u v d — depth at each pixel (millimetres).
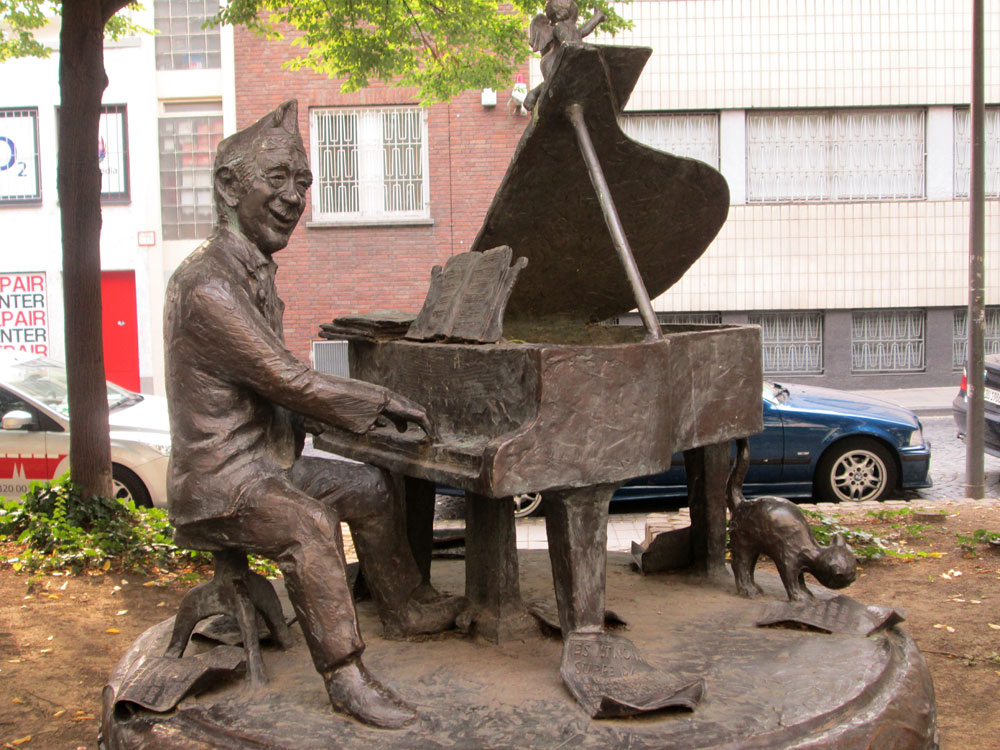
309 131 14727
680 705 2574
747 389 3258
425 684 2848
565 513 2816
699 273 15352
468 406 2867
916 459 7914
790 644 3098
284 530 2662
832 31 14953
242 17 8078
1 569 5984
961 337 15516
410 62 8656
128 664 3129
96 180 6379
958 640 4703
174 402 2764
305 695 2797
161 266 15328
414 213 14867
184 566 6238
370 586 3281
